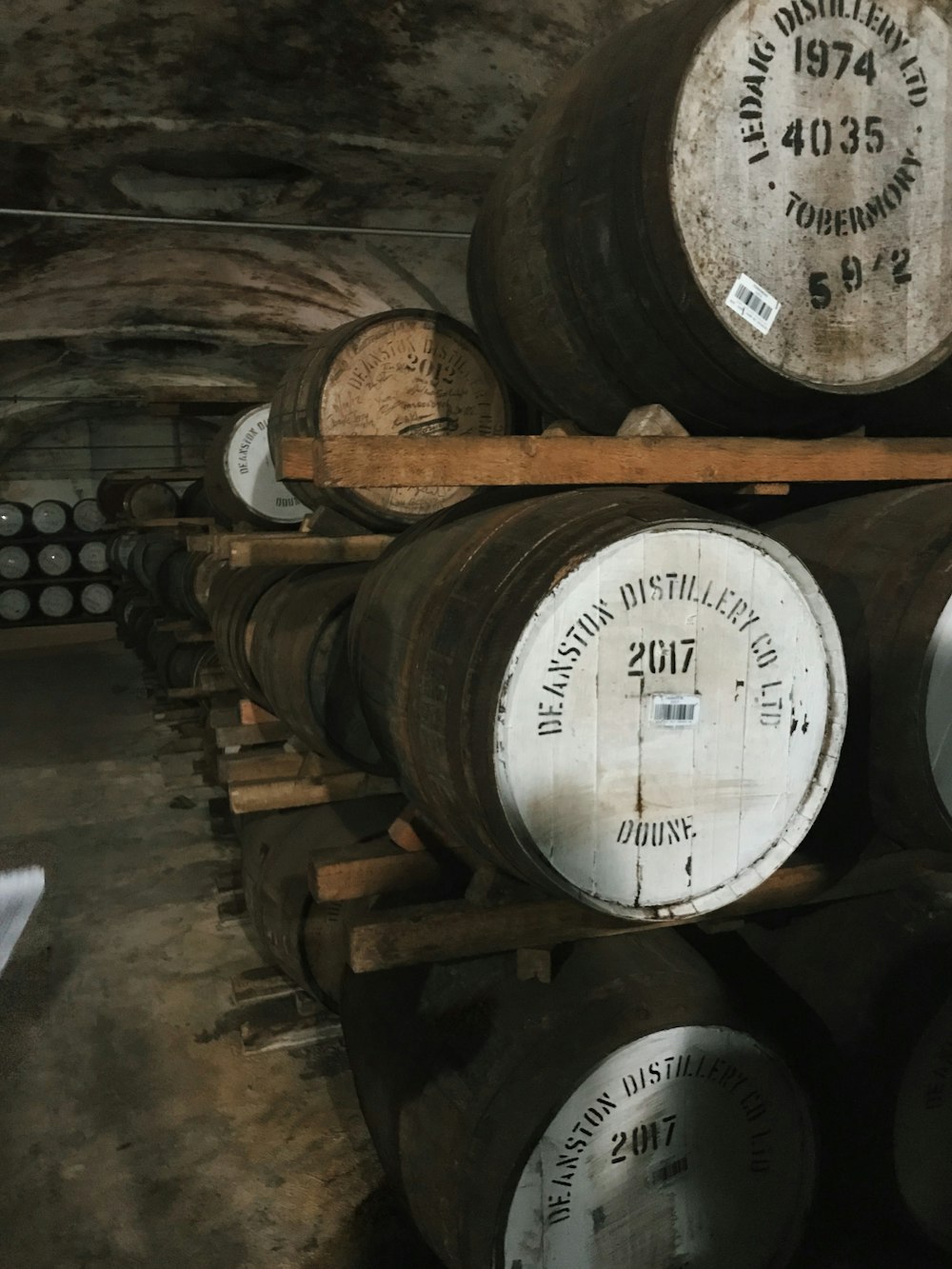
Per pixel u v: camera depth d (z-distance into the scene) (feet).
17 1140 9.01
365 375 10.19
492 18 11.98
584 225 6.34
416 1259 7.57
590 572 5.25
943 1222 7.55
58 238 18.90
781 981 7.80
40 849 16.52
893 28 5.95
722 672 5.66
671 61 5.58
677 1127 6.57
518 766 5.25
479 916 6.48
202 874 15.39
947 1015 7.00
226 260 20.93
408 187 16.75
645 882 5.70
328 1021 10.73
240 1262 7.55
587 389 7.15
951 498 6.63
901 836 6.63
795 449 6.67
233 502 16.17
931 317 6.46
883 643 6.23
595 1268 6.47
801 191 5.92
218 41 12.25
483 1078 6.38
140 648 29.91
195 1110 9.46
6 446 41.47
